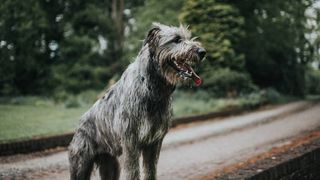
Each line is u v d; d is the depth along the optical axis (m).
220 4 31.00
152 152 6.20
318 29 37.22
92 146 6.37
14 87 37.00
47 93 37.59
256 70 37.41
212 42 30.64
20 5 37.19
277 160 7.71
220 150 12.73
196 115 21.12
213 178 6.70
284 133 15.30
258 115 23.12
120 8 43.19
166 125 6.05
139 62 5.94
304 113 22.14
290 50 38.31
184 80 5.95
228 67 30.81
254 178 6.80
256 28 35.06
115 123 6.02
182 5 35.78
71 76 38.16
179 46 5.92
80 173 6.44
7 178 9.52
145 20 36.19
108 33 41.56
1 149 12.19
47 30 39.56
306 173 8.38
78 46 39.16
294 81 39.38
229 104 26.42
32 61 37.75
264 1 34.94
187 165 10.74
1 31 36.91
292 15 36.00
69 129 16.28
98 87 38.09
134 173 5.92
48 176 9.77
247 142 13.94
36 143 13.05
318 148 8.83
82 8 41.09
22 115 21.25
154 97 5.87
